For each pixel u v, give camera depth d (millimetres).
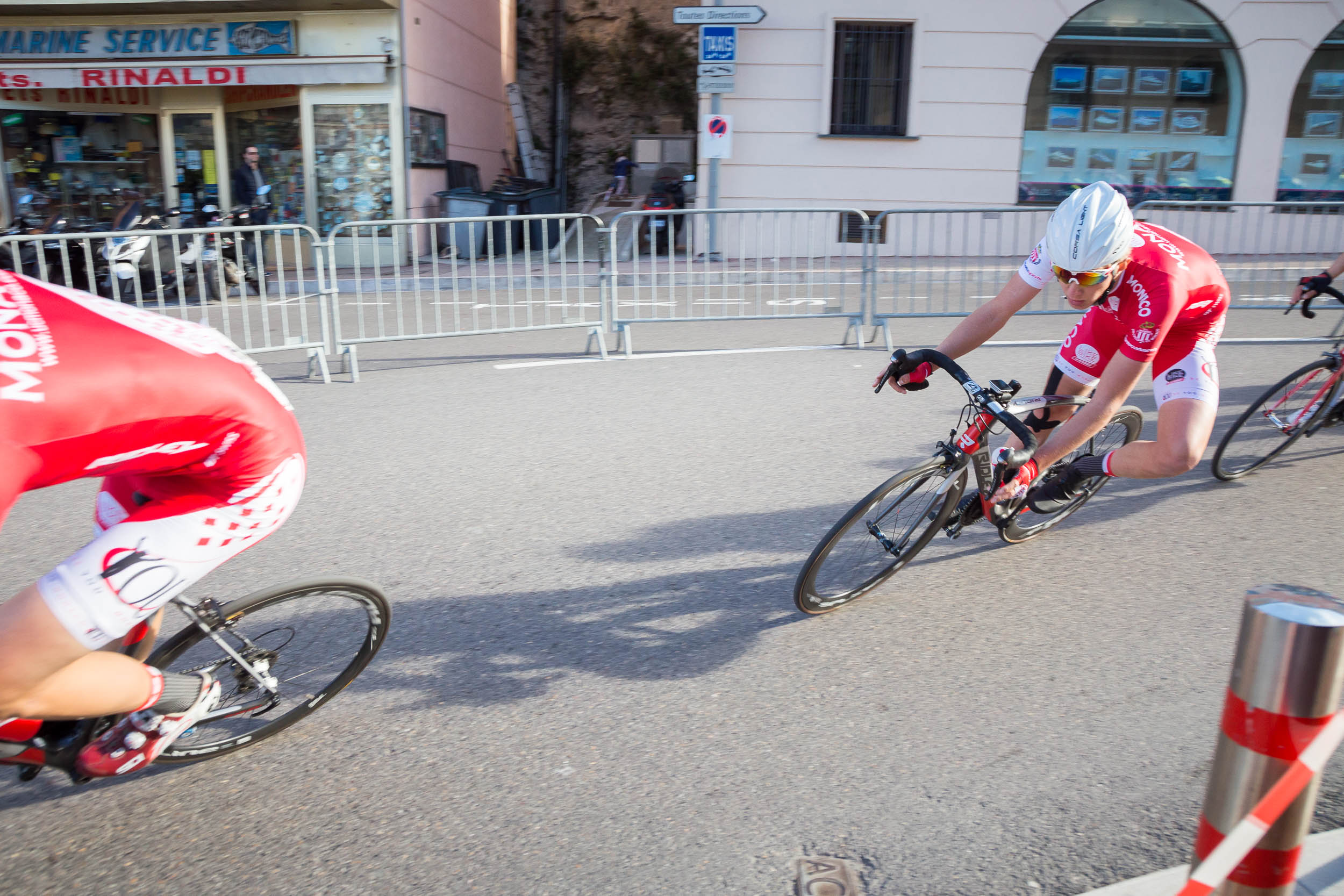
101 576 1872
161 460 1854
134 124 13578
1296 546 3693
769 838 2174
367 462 4789
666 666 2916
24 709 1925
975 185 12578
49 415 1598
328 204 12836
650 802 2303
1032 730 2562
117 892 2049
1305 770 1341
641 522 4008
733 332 8391
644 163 16797
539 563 3629
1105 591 3354
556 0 18109
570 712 2686
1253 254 12414
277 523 2100
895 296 7664
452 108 14492
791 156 12523
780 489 4359
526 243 7059
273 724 2594
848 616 3215
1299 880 1916
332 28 12219
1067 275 2832
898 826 2201
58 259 9531
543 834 2199
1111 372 3002
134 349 1749
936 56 12164
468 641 3074
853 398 5906
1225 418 5336
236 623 2482
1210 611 3199
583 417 5551
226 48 12328
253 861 2133
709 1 12008
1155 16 12086
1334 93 12289
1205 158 12531
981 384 6203
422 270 11719
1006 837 2158
